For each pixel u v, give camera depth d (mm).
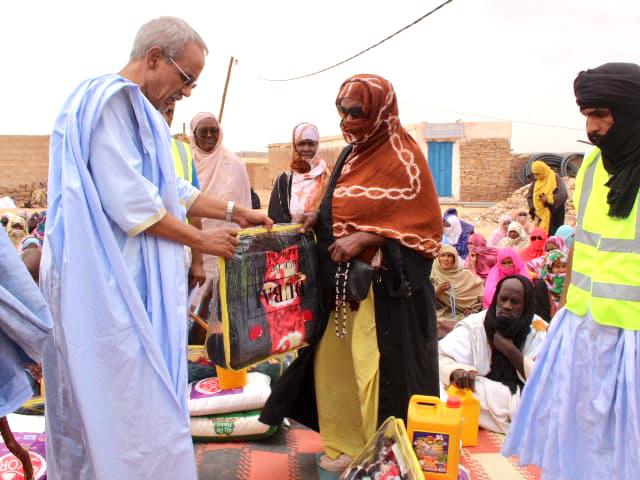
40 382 3641
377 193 2910
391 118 2936
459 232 10461
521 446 2699
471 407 3711
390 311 3014
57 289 2223
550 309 5445
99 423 2174
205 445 3531
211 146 5758
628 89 2273
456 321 5953
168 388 2293
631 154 2328
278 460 3355
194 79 2482
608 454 2406
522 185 28453
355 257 2975
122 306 2217
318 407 3219
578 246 2557
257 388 3629
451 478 2820
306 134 5062
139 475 2229
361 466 2783
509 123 28344
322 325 3098
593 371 2426
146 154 2352
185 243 2461
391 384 3035
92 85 2242
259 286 2824
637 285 2318
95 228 2215
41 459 2914
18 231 10414
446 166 28672
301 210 5047
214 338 2838
